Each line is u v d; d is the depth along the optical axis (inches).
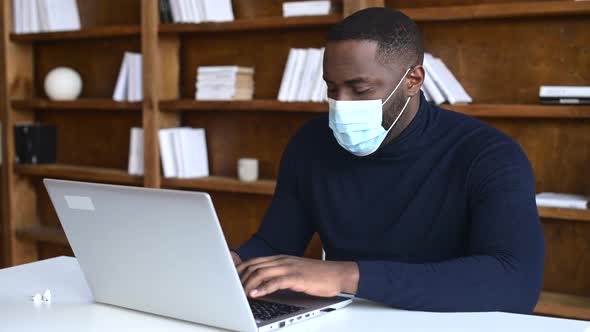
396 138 64.4
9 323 49.6
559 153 111.5
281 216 70.5
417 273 51.7
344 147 64.6
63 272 65.7
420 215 62.9
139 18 145.6
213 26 128.0
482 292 51.5
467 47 116.2
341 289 50.3
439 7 111.4
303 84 120.3
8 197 157.9
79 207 51.9
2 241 163.5
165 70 137.5
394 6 120.7
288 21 120.4
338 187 66.7
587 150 109.4
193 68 141.3
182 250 46.8
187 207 44.8
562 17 109.0
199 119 141.9
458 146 62.8
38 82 162.2
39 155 156.9
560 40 109.4
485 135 62.6
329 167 67.6
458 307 51.1
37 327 48.7
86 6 153.6
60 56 158.6
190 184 132.8
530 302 54.1
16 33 153.6
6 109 156.3
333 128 63.4
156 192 46.0
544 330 46.9
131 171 140.3
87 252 53.6
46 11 149.0
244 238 139.7
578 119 109.7
